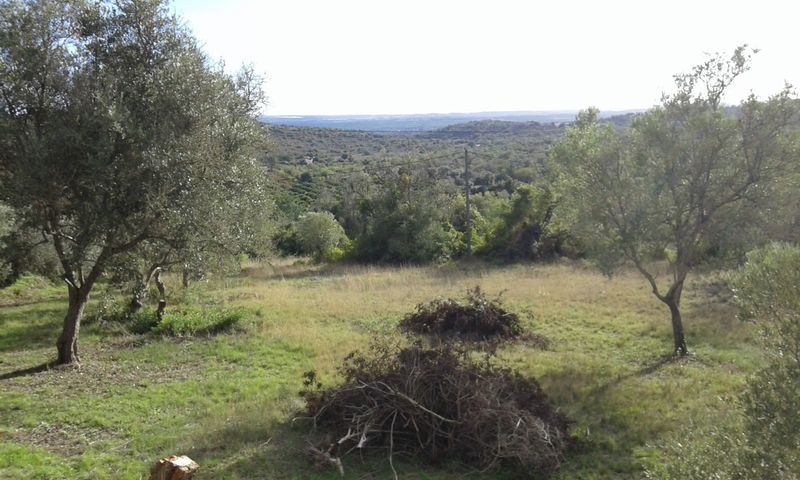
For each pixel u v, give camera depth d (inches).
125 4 332.2
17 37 299.7
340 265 941.2
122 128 297.6
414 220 935.0
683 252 360.5
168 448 243.8
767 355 143.8
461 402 242.5
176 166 314.3
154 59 338.0
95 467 227.1
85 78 310.3
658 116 349.4
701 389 301.7
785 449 131.5
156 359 382.9
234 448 242.8
